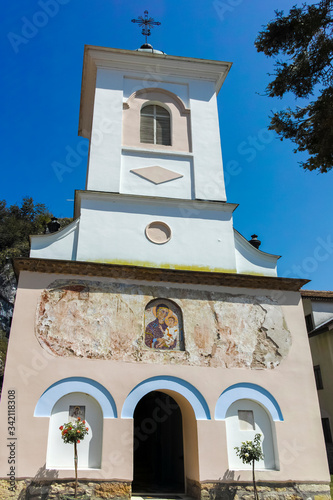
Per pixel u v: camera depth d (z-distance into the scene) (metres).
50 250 13.98
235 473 11.93
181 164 16.56
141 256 14.41
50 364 12.08
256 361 13.42
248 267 15.19
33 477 10.85
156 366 12.66
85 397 12.10
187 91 18.20
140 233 14.77
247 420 12.78
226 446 12.17
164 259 14.54
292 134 12.61
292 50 12.18
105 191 15.20
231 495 11.70
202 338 13.35
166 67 18.25
